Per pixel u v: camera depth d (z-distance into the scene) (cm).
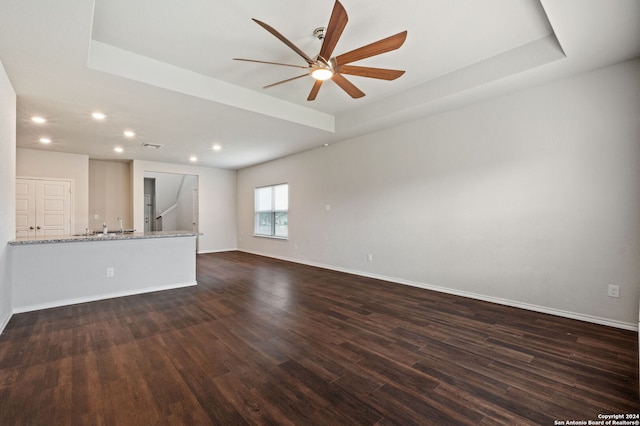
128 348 252
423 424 162
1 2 193
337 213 578
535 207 337
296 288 452
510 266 358
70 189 630
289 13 245
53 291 365
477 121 381
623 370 214
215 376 209
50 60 265
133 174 718
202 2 230
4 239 295
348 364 226
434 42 292
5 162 290
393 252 484
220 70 342
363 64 335
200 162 774
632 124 281
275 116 421
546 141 328
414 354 241
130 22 254
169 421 164
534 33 280
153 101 357
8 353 243
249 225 847
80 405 177
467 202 393
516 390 192
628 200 284
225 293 427
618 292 289
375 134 504
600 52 269
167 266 450
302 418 167
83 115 402
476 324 304
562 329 288
